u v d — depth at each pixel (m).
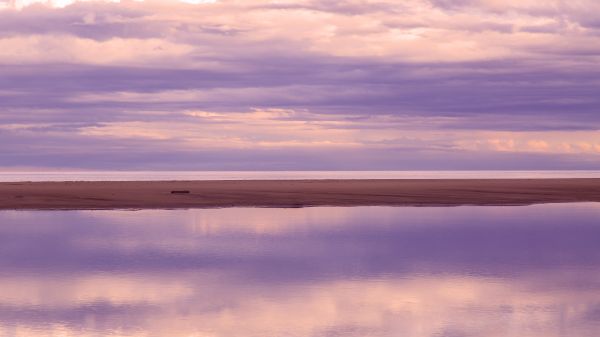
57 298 21.41
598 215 49.00
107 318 18.89
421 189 79.56
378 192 72.94
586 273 26.12
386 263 28.38
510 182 103.94
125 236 36.62
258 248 32.59
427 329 17.80
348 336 17.14
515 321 18.62
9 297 21.53
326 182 105.88
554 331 17.53
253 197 64.56
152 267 27.31
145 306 20.41
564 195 69.75
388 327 18.02
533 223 43.72
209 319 18.83
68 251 31.41
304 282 24.20
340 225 42.16
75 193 67.38
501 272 26.31
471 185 91.31
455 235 37.41
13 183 92.25
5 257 29.88
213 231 38.81
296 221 44.34
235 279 24.70
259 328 17.91
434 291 22.61
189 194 67.62
